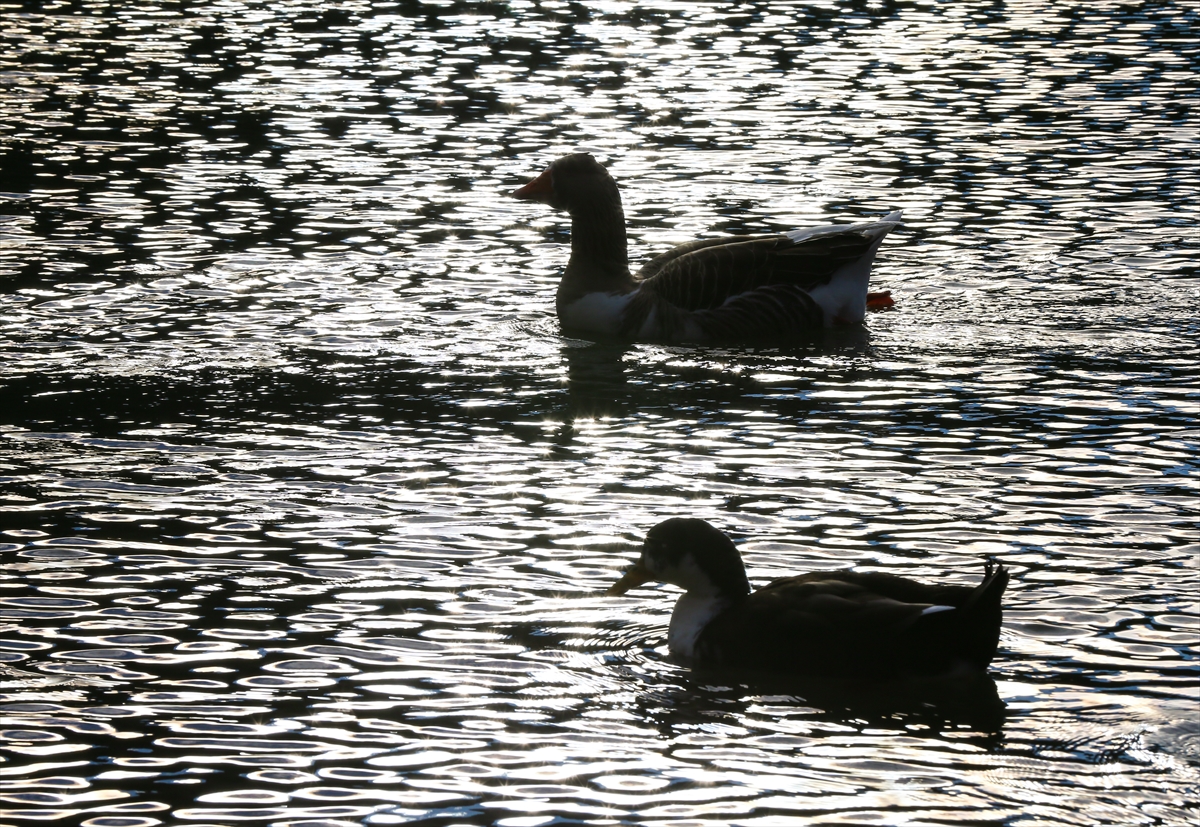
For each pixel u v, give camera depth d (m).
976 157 26.38
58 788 9.20
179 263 21.27
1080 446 15.16
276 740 9.80
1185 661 10.81
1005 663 10.84
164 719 10.03
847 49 34.19
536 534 13.13
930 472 14.54
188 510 13.52
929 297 20.22
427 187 24.97
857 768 9.51
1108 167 25.72
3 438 15.17
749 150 26.83
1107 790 9.22
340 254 21.86
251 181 25.09
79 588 11.95
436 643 11.17
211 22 36.88
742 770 9.48
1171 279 20.61
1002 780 9.34
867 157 26.42
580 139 27.52
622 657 11.05
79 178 25.03
